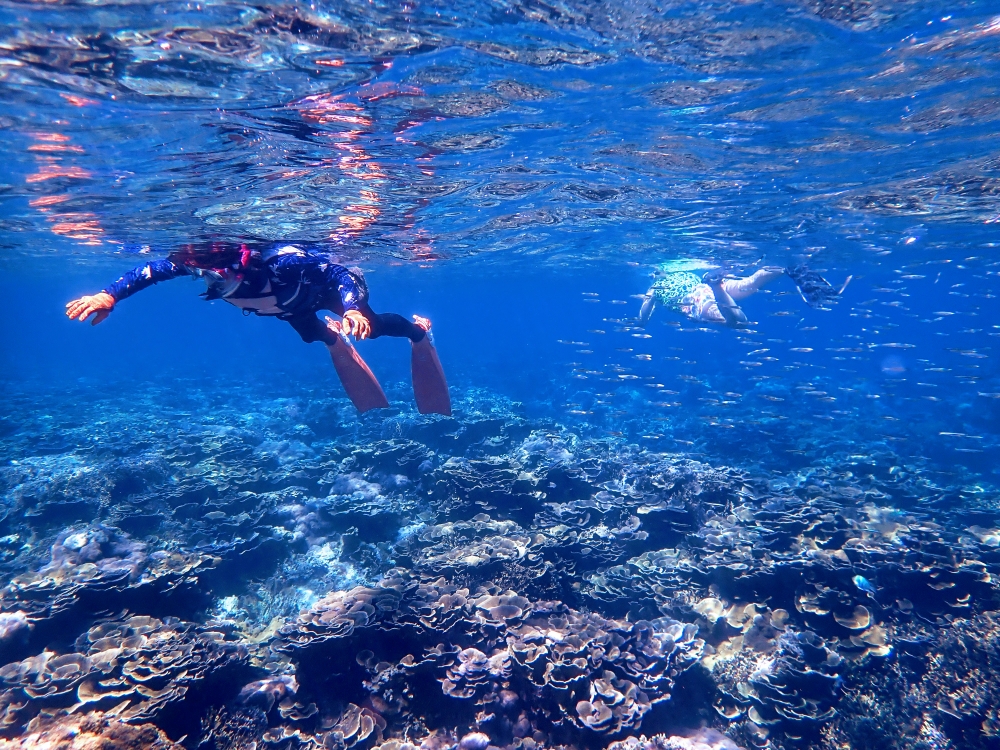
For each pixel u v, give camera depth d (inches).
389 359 1269.7
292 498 329.1
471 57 179.0
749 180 335.9
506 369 1137.4
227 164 241.1
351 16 153.3
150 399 796.6
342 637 178.2
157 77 171.0
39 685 164.1
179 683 166.1
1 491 333.4
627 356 1326.3
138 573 216.1
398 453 369.1
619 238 580.4
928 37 179.9
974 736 175.8
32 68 163.8
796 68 197.0
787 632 203.8
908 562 221.3
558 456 367.9
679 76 200.7
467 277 1150.3
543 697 171.9
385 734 166.6
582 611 214.5
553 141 258.1
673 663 191.2
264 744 165.6
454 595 199.3
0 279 1062.4
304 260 134.5
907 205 410.3
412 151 251.3
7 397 770.2
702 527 272.8
